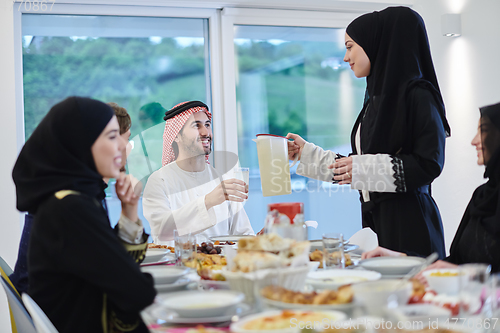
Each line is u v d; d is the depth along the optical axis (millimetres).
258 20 3518
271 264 966
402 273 1210
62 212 1023
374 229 2086
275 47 3598
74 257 1007
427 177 1819
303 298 891
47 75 3156
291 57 3635
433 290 996
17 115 3061
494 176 1396
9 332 2785
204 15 3434
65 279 1067
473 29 3191
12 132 2955
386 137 1967
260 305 959
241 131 3537
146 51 3350
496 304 785
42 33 3143
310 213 3662
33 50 3127
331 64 3725
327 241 1335
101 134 1147
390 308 749
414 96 1900
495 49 3006
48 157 1117
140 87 3338
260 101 3578
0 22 2947
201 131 2605
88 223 1025
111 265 1005
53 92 3168
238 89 3527
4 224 2893
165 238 2295
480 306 820
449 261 1510
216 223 2428
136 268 1033
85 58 3230
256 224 3547
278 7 3535
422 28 2016
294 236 1115
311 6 3584
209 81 3494
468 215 1505
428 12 3611
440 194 3531
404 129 1904
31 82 3125
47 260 1053
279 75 3615
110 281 1001
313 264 1211
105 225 1058
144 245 1230
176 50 3416
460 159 3336
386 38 2004
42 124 1146
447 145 3459
